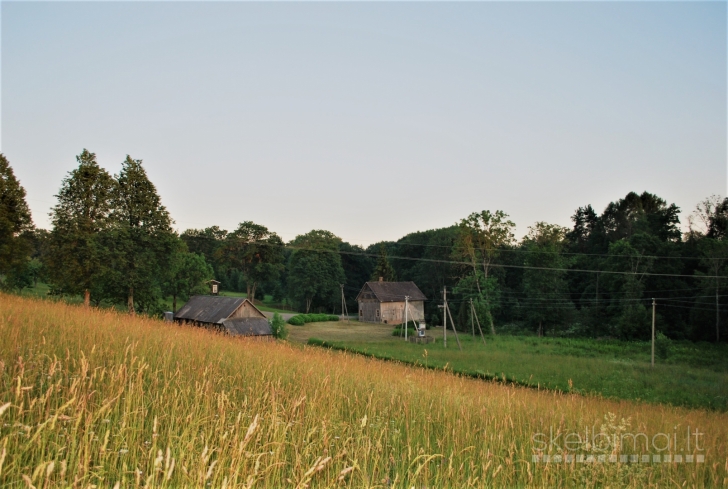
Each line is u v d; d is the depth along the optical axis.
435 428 9.27
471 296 68.25
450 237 92.38
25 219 39.34
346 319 84.00
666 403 24.55
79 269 36.28
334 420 7.95
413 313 85.88
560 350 45.84
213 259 99.62
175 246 43.16
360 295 86.31
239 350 13.99
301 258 93.75
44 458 4.74
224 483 4.12
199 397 7.19
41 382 6.07
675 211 73.12
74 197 38.91
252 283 101.31
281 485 5.50
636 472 7.82
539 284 68.44
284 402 8.78
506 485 6.99
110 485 4.62
